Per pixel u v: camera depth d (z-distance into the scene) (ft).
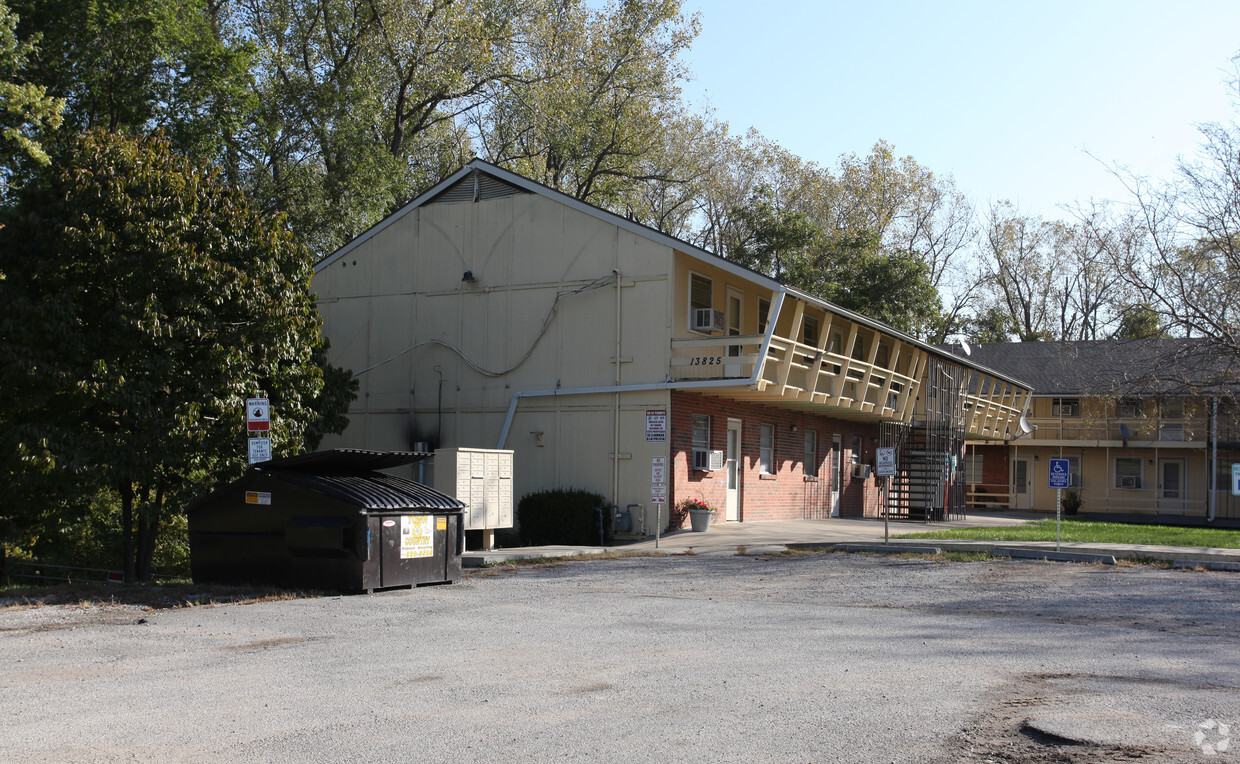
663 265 74.84
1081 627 34.01
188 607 38.75
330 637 32.01
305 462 45.68
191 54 86.53
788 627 34.06
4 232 51.47
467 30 108.58
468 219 84.12
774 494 90.02
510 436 80.07
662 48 134.00
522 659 28.22
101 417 52.49
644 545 65.41
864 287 142.41
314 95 100.17
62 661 27.81
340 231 102.01
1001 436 131.75
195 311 52.08
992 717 21.38
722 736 20.06
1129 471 148.15
